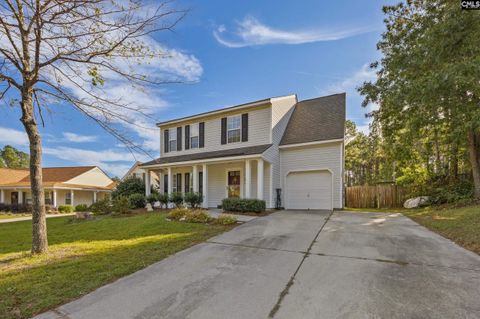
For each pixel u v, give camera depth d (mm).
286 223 8203
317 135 12617
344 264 4328
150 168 15633
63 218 13695
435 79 7250
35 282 3789
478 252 4781
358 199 14461
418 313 2756
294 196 12844
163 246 5730
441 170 13875
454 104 8500
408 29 11453
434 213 9352
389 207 13578
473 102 8328
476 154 10562
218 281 3760
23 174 28594
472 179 12094
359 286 3441
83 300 3258
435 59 8031
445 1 8836
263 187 12086
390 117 13320
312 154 12547
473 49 7223
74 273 4137
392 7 12109
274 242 5891
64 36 4945
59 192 25125
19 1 4770
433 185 12766
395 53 11562
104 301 3217
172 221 8820
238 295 3289
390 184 15117
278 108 13469
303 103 15625
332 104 14156
